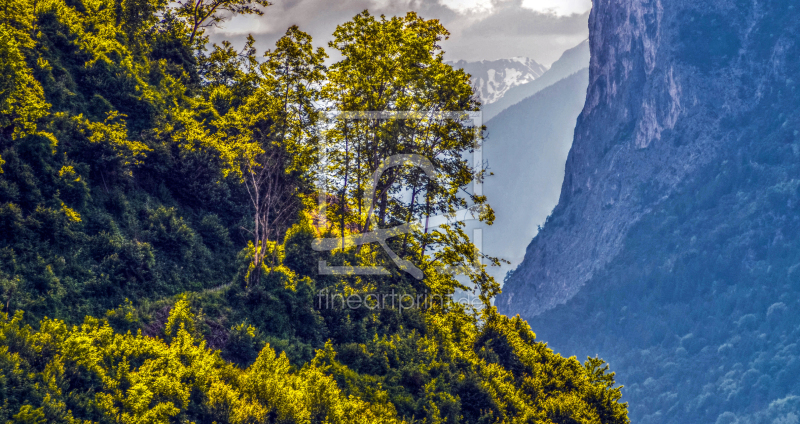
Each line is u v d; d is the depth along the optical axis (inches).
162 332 989.2
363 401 1056.8
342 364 1142.3
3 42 1062.4
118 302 1026.7
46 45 1325.0
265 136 1299.2
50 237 1014.4
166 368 864.3
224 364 965.2
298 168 1315.2
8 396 706.8
